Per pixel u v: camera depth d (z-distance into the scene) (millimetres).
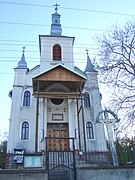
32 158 10922
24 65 24703
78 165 12617
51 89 22438
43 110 21844
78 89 21922
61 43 26719
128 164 12375
